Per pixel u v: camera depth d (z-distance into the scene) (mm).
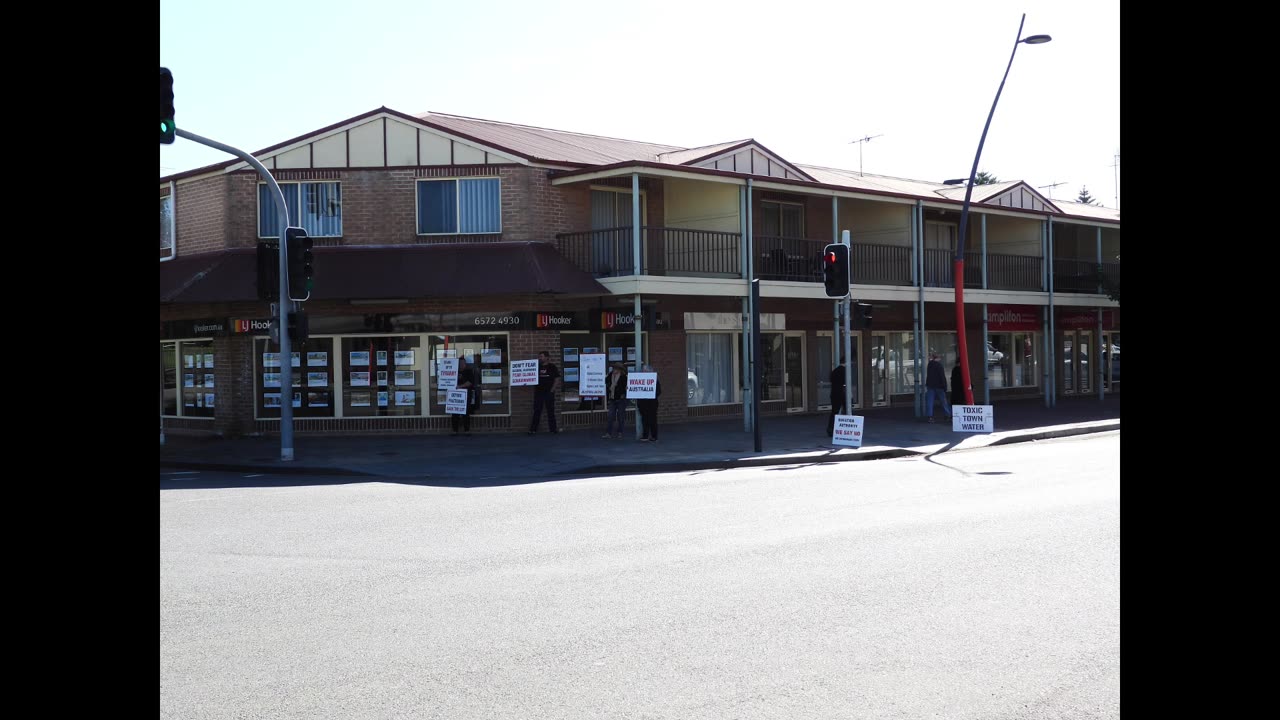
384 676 5582
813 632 6305
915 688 5246
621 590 7543
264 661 5891
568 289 21484
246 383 23219
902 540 9367
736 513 11406
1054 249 36406
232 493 14109
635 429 23297
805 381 28234
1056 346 36938
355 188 23047
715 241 25516
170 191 24828
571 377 23547
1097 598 7070
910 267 28984
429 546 9586
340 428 22891
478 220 23078
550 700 5145
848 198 27844
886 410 29531
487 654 5965
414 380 22891
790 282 24062
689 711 4949
